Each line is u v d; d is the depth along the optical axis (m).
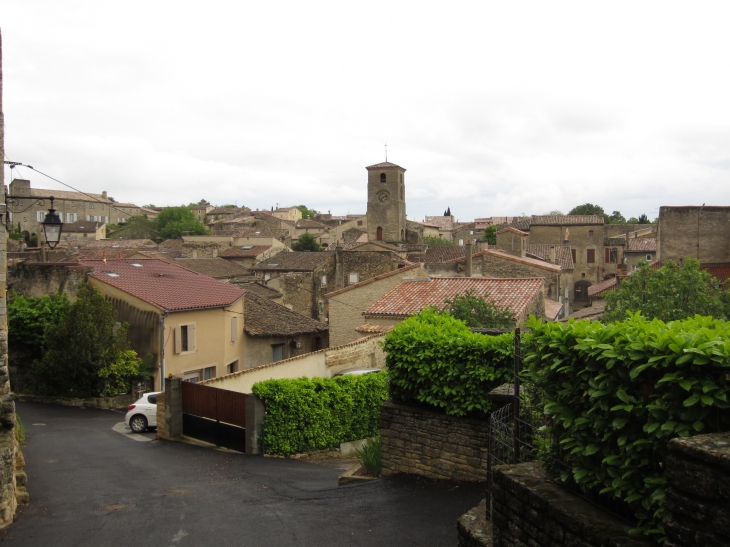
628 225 84.81
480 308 19.97
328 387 16.75
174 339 25.94
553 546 4.84
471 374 9.80
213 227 110.25
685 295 17.39
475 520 6.61
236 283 42.75
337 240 89.00
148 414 19.09
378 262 46.75
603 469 4.64
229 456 15.11
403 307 22.75
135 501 10.48
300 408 15.70
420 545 7.55
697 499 3.52
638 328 4.78
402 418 10.80
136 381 25.02
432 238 88.25
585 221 68.25
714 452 3.42
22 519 9.45
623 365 4.44
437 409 10.45
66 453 15.52
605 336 4.79
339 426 17.00
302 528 8.52
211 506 10.01
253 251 70.75
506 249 48.94
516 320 19.97
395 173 74.94
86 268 27.83
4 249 10.14
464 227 109.12
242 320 30.59
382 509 9.01
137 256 51.66
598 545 4.31
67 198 96.06
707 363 3.93
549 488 5.20
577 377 4.98
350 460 15.43
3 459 9.10
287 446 15.41
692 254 30.72
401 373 10.80
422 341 10.47
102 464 14.07
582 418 4.82
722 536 3.33
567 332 5.13
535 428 6.18
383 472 11.05
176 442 17.11
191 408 17.61
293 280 48.38
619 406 4.39
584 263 68.06
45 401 25.08
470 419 9.99
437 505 8.97
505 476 5.60
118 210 120.69
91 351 24.17
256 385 15.53
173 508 9.94
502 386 9.09
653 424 4.13
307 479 12.23
